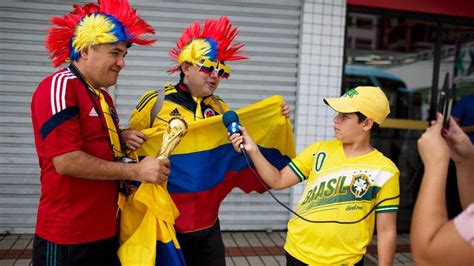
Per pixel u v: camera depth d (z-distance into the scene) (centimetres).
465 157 172
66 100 201
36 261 217
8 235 463
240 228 506
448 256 140
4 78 448
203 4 471
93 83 221
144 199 224
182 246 272
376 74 529
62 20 220
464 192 174
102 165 204
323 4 486
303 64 489
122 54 220
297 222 232
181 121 225
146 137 252
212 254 278
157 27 466
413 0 505
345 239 217
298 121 495
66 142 198
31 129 456
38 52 449
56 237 209
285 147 300
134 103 472
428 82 541
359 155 226
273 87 496
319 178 228
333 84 499
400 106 540
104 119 221
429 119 546
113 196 226
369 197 218
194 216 268
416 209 150
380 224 218
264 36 488
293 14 489
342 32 493
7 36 443
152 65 470
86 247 214
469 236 136
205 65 255
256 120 285
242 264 425
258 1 480
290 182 244
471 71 547
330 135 502
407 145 545
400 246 498
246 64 489
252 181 299
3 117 451
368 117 219
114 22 211
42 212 214
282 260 437
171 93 269
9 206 461
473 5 519
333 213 219
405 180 550
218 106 288
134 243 226
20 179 459
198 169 267
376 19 516
